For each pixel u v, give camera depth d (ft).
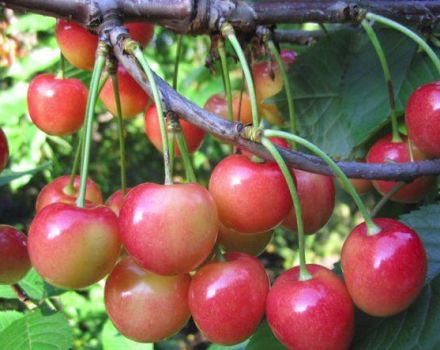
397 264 0.59
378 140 0.85
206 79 1.43
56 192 0.74
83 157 0.65
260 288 0.63
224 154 2.71
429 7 0.82
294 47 1.12
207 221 0.60
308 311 0.59
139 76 0.65
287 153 0.63
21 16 1.79
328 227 3.53
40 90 0.84
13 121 1.89
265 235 0.73
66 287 0.64
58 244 0.62
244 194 0.63
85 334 2.10
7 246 0.77
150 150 3.57
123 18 0.70
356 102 0.84
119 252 0.65
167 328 0.66
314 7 0.74
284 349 0.70
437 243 0.72
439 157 0.73
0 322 0.88
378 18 0.74
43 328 0.79
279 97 0.89
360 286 0.60
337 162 0.66
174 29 0.73
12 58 1.76
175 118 0.63
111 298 0.66
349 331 0.61
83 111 0.85
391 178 0.68
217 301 0.61
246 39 0.76
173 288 0.66
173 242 0.59
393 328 0.66
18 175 0.96
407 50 0.85
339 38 0.92
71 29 0.82
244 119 0.87
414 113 0.72
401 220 0.75
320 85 0.90
